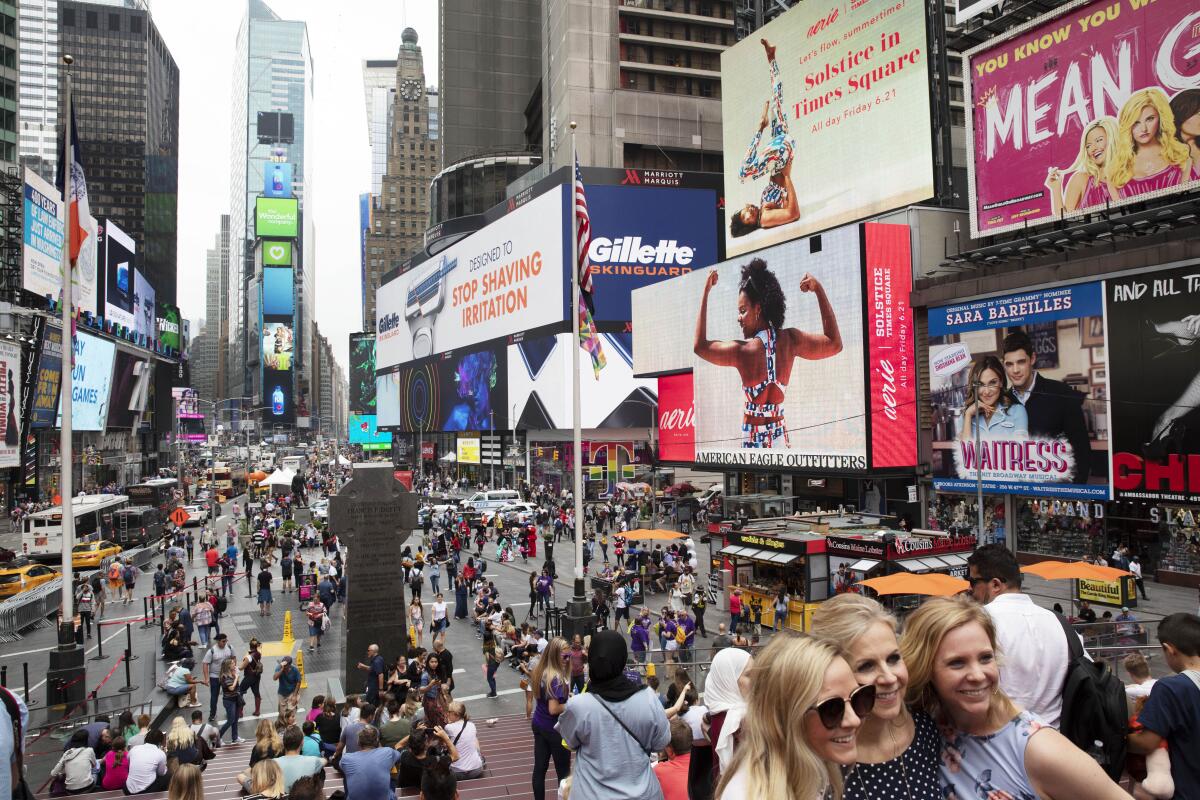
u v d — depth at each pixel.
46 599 30.83
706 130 98.06
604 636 5.00
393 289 139.38
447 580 38.84
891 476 40.50
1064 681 4.26
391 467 21.62
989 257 37.03
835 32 48.94
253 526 53.50
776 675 2.69
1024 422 34.56
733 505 43.00
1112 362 31.25
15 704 3.90
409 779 11.31
